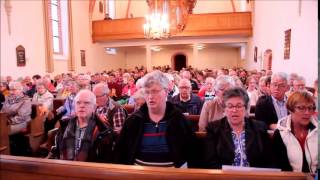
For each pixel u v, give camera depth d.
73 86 5.45
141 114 2.43
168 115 2.41
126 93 8.48
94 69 18.17
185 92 4.44
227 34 16.75
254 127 2.39
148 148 2.37
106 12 20.42
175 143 2.35
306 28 8.23
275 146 2.48
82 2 16.84
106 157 2.70
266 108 3.68
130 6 22.67
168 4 11.08
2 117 4.51
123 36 17.36
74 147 2.79
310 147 2.35
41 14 12.72
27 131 5.52
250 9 16.86
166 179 1.51
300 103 2.34
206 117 3.47
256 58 15.33
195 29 16.77
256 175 1.45
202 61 22.80
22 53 11.30
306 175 1.46
